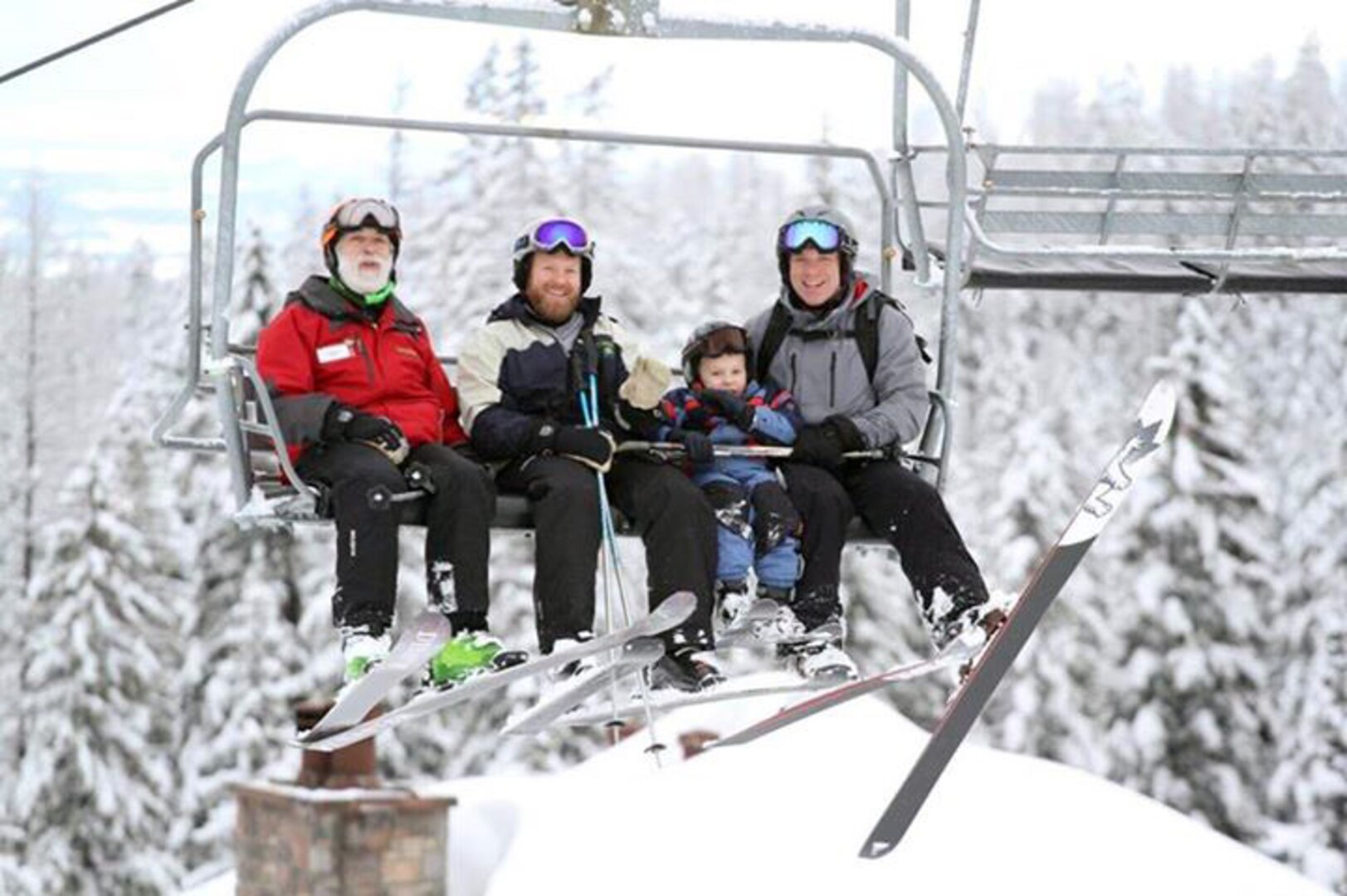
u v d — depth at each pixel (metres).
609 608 8.60
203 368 8.27
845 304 9.40
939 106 8.95
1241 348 52.50
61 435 60.12
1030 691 39.28
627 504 8.78
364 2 8.09
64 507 39.56
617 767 16.22
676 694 8.49
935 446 9.60
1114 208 11.41
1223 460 39.44
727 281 54.75
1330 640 39.00
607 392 8.95
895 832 7.71
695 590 8.58
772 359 9.45
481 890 16.77
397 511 8.34
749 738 8.71
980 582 8.94
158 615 39.66
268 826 16.86
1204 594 38.94
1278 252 10.69
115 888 38.34
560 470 8.57
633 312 53.47
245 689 38.94
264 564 39.50
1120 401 61.94
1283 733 39.00
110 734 38.56
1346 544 40.06
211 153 9.05
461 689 8.06
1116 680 39.25
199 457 43.47
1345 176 11.48
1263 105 82.19
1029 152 11.26
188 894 19.81
